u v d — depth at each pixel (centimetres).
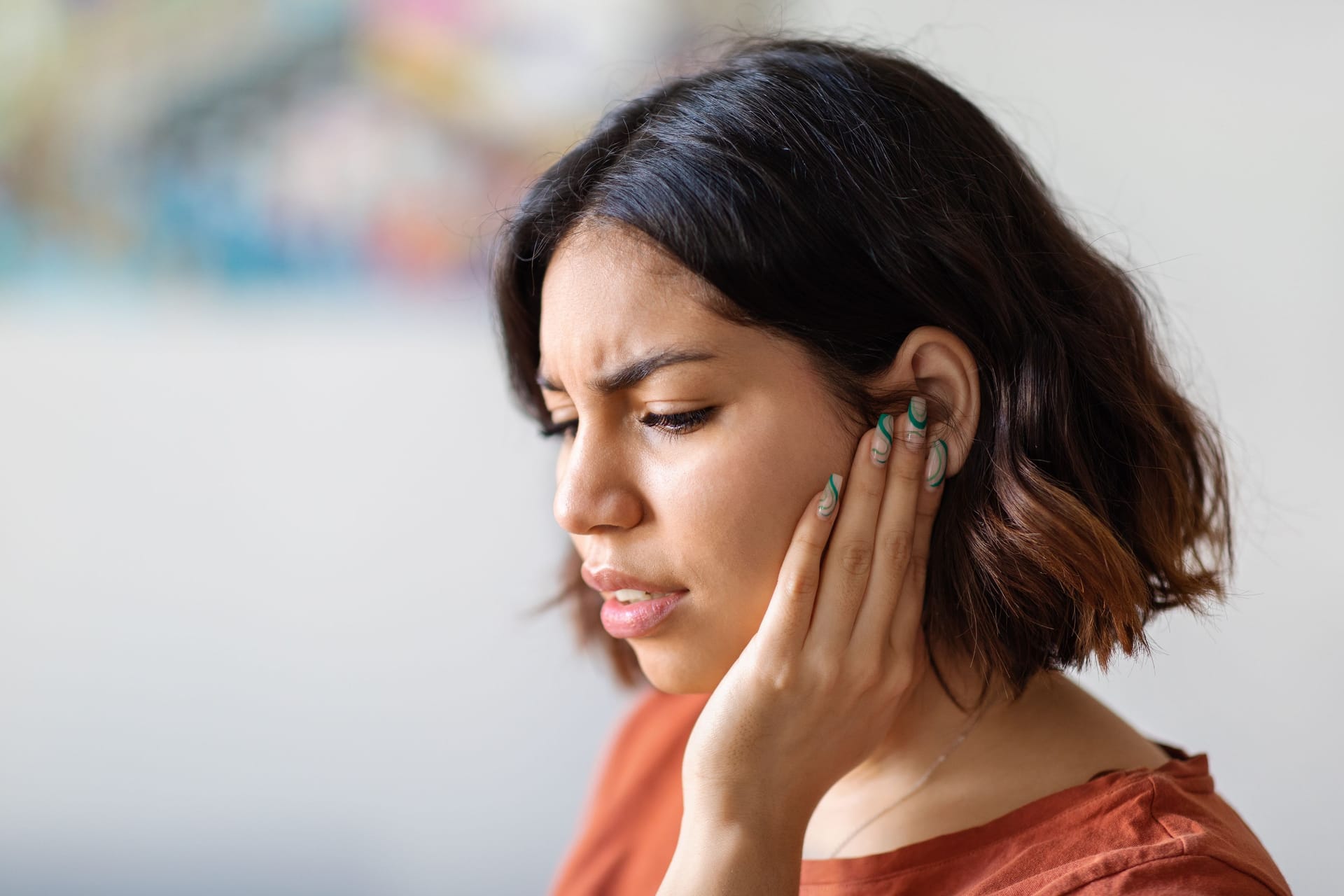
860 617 71
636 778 106
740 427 68
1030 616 73
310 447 210
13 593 207
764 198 67
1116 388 77
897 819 77
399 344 208
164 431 208
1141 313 88
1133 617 71
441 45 196
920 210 71
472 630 211
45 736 207
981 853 71
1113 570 70
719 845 70
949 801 76
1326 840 154
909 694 76
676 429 69
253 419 209
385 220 203
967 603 73
